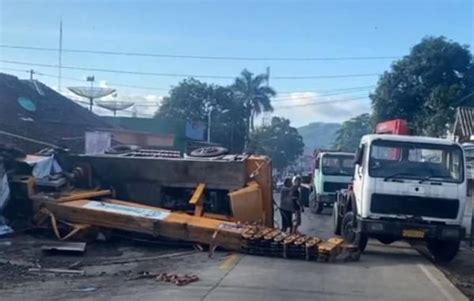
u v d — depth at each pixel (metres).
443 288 12.05
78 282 11.40
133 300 9.92
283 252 14.79
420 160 15.66
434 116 45.22
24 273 12.09
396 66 48.34
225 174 17.67
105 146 35.81
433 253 16.50
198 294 10.46
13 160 17.64
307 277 12.50
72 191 17.73
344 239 16.89
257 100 77.38
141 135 43.91
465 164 15.61
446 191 15.31
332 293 11.01
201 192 17.47
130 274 12.32
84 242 15.68
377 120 48.91
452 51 46.94
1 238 15.80
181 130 57.16
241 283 11.56
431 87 47.34
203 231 15.47
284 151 101.31
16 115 34.25
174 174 18.00
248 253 15.14
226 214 17.69
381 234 15.36
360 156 16.16
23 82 40.03
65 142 34.78
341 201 19.53
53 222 15.98
